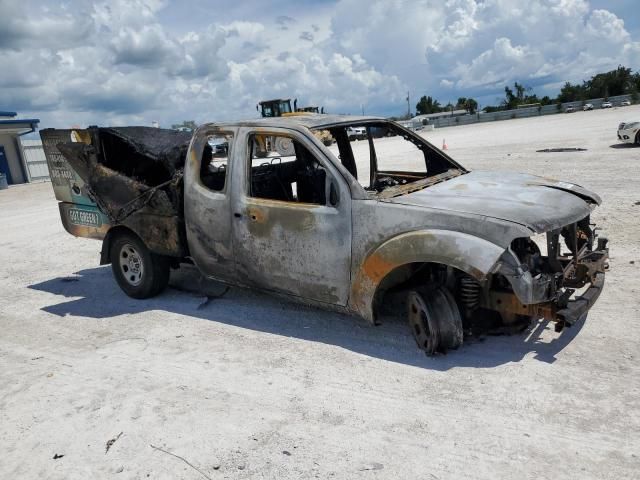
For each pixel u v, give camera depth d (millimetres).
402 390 3838
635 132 16406
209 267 5559
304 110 27500
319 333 4938
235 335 5062
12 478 3252
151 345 4996
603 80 79375
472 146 23641
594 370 3859
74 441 3564
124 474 3193
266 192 5523
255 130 5012
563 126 32875
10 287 7344
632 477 2824
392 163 12664
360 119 5324
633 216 7723
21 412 3986
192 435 3516
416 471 3008
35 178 31000
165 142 6109
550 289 3859
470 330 4363
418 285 4559
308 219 4605
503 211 3965
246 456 3258
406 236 4043
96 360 4773
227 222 5199
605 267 4750
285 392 3959
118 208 6090
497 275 4188
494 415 3445
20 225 12914
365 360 4332
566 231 4473
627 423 3252
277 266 4934
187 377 4312
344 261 4473
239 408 3799
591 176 11383
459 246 3791
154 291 6230
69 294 6816
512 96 92062
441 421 3438
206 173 5559
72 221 6906
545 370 3912
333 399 3811
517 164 14766
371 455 3176
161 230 5789
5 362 4902
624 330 4410
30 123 30375
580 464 2951
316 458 3189
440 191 4566
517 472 2930
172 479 3111
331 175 4484
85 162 6289
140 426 3666
